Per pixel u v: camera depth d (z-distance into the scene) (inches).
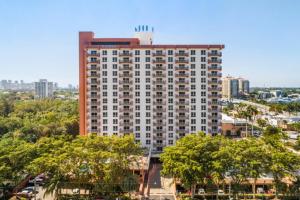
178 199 3115.2
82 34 4874.5
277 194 2997.0
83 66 4891.7
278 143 3289.9
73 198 2970.0
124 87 4761.3
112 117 4783.5
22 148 3120.1
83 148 3036.4
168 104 4785.9
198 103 4800.7
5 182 3129.9
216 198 3051.2
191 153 2869.1
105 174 2805.1
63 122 5846.5
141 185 3486.7
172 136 4800.7
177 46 4758.9
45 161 2760.8
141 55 4763.8
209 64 4783.5
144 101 4781.0
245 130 6929.1
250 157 2883.9
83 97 4913.9
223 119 7573.8
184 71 4778.5
